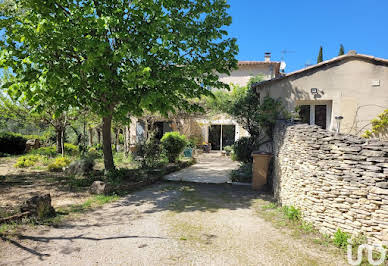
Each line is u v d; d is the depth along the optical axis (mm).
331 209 4195
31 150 17078
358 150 3836
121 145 20844
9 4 7414
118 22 6340
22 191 7281
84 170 9766
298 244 4082
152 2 6461
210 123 19875
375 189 3572
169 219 5402
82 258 3594
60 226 4824
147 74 6180
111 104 8391
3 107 12523
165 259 3617
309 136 4820
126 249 3918
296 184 5281
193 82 8000
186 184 9273
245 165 10234
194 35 7793
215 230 4773
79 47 6344
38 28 5938
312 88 8766
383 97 8266
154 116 15711
